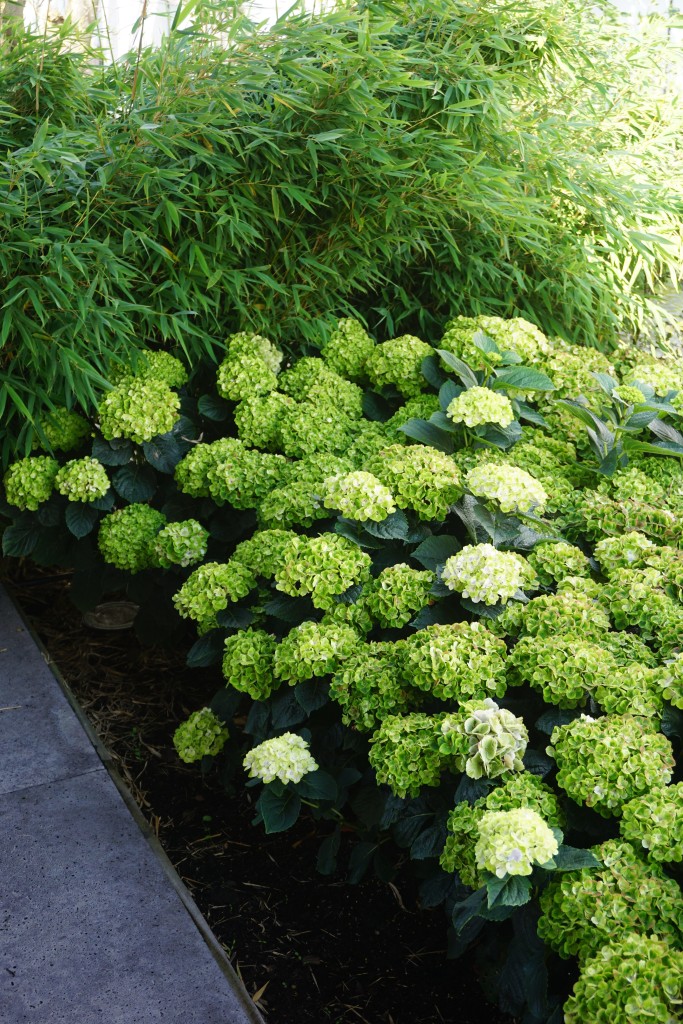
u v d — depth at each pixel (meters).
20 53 2.45
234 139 2.51
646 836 1.40
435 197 2.93
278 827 1.79
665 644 1.79
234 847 2.14
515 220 3.05
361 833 1.94
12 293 2.39
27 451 2.53
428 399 2.75
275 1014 1.72
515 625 1.85
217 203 2.71
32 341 2.40
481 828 1.39
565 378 2.77
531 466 2.45
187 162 2.61
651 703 1.62
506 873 1.35
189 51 2.60
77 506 2.54
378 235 2.99
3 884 1.88
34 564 3.28
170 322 2.80
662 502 2.30
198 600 2.11
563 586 1.93
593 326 3.51
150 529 2.50
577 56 3.33
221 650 2.19
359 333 3.00
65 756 2.29
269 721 2.00
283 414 2.69
